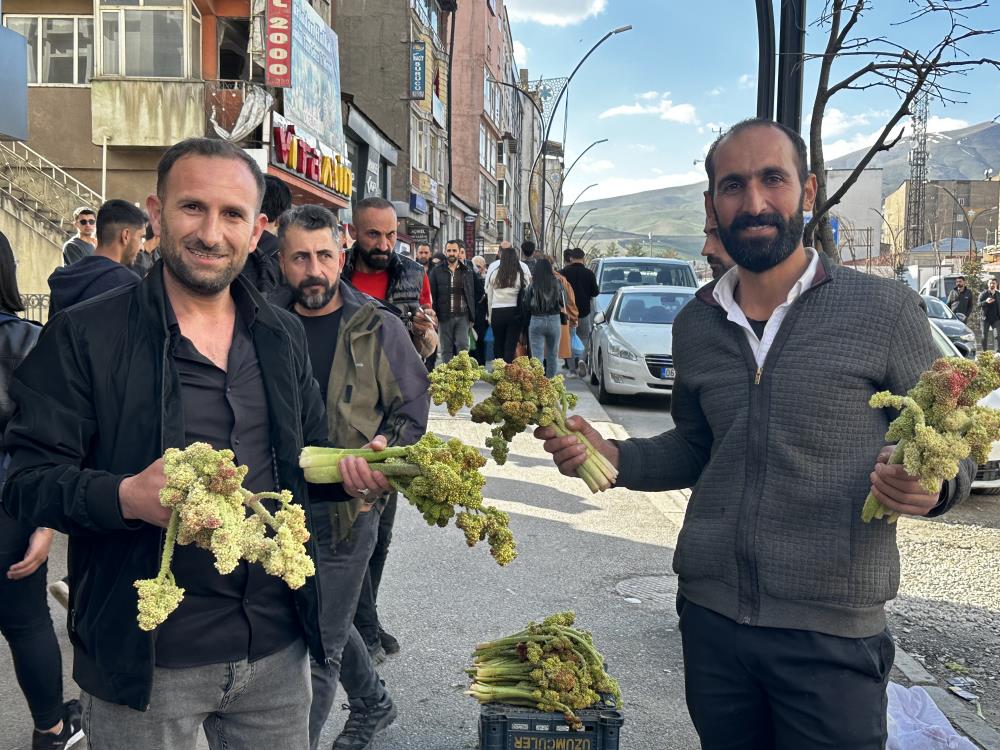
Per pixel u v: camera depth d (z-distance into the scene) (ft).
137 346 6.99
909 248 305.53
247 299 7.58
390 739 12.57
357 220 15.51
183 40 63.67
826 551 7.41
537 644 10.39
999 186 378.94
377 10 118.01
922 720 11.91
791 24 16.98
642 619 17.17
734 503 7.77
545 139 111.34
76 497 6.37
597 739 9.82
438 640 15.92
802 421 7.50
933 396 6.31
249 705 7.56
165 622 6.96
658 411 44.06
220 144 7.20
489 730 9.78
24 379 6.94
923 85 16.70
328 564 10.65
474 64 183.42
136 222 17.47
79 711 12.46
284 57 64.39
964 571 20.36
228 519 5.53
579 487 27.63
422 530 22.86
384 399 11.89
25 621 11.09
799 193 7.82
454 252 47.44
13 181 64.64
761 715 7.96
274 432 7.50
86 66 65.62
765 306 8.07
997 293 90.38
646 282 60.44
